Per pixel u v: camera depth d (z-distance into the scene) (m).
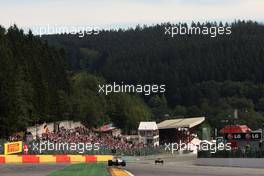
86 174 40.34
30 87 105.19
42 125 105.88
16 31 119.38
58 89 127.62
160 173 44.31
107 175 39.09
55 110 117.19
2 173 41.94
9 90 91.12
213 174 43.47
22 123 95.19
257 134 100.75
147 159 102.56
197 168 57.81
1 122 89.69
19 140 82.94
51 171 45.19
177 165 70.56
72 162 75.62
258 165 63.59
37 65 114.50
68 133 103.62
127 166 61.66
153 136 150.62
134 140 148.00
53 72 128.25
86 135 109.62
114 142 112.50
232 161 68.00
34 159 72.56
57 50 144.62
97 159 82.19
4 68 92.25
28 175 38.94
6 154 71.38
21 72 104.19
